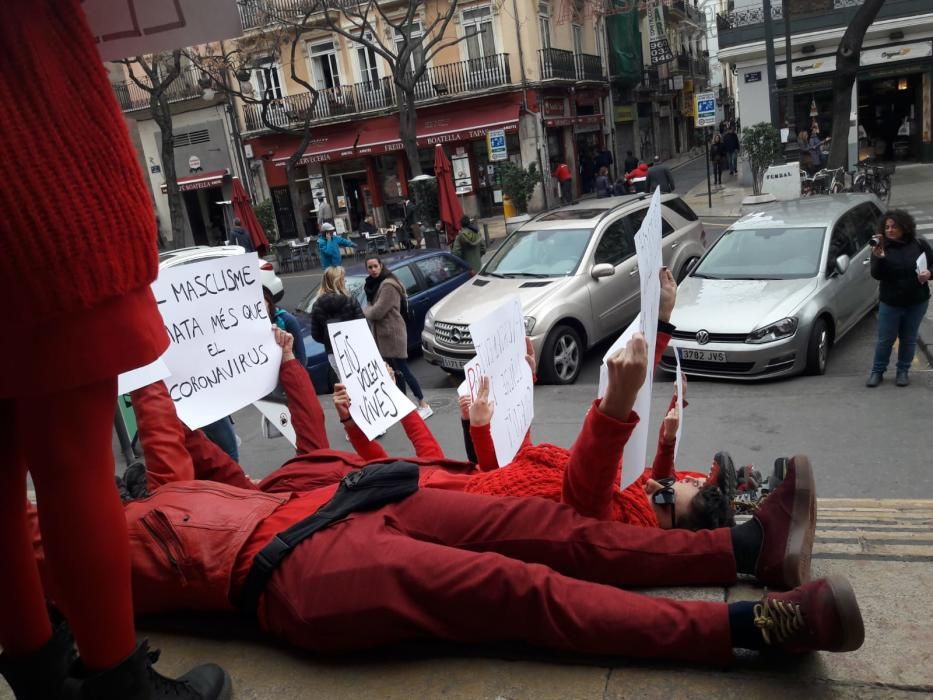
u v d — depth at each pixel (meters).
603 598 2.25
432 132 28.81
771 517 2.51
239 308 3.60
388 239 24.09
